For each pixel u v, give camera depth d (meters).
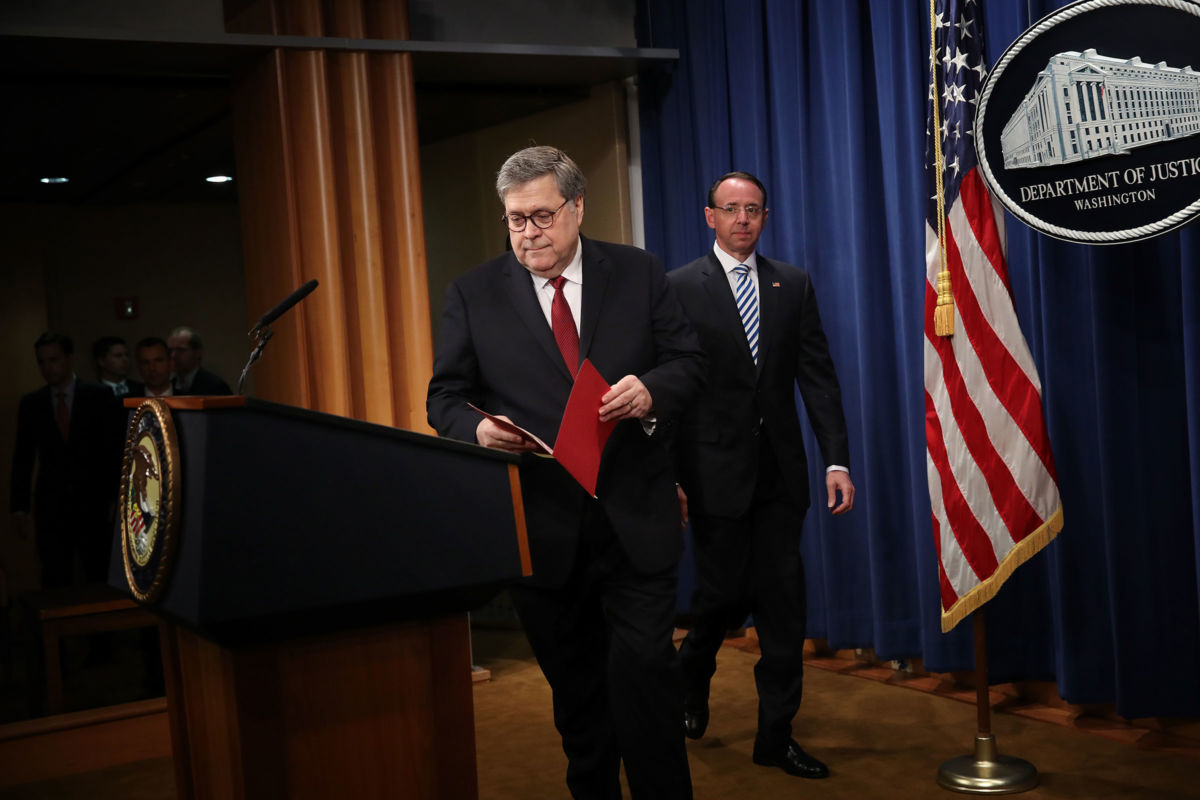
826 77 4.00
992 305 2.90
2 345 7.11
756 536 3.04
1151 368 2.96
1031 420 2.85
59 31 3.59
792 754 3.02
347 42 4.00
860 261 3.84
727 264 3.11
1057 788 2.79
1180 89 2.52
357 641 1.54
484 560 1.57
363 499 1.48
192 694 1.65
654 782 2.16
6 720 4.30
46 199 7.18
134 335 7.62
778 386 3.04
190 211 7.80
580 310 2.22
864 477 3.97
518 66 4.50
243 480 1.38
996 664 3.47
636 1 4.91
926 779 2.92
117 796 3.20
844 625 4.07
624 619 2.17
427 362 4.19
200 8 4.18
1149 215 2.60
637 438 2.21
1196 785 2.74
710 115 4.54
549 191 2.10
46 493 4.97
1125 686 3.01
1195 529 2.80
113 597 3.97
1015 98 2.80
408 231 4.16
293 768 1.49
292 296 1.77
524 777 3.11
